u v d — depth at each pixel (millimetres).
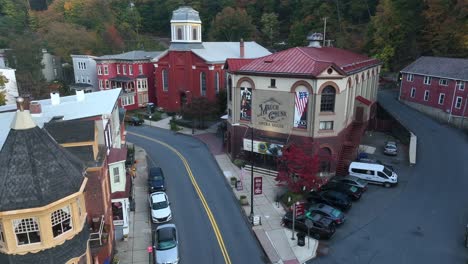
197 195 35375
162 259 24391
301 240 26641
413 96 60594
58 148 17094
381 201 33031
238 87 40844
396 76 75000
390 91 72750
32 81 75312
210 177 39750
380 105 58906
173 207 32906
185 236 28375
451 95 52094
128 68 73125
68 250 16141
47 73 88875
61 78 90688
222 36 103812
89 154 22297
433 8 65125
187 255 26062
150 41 112500
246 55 69125
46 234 15406
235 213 31969
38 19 108250
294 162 32906
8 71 62875
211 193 35844
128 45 105750
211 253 26344
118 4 121062
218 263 25234
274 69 38094
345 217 30516
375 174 36031
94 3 109125
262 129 40375
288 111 38125
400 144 47156
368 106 46031
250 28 102938
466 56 62281
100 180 22156
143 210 32531
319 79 35500
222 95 60531
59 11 108750
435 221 29609
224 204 33594
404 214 30750
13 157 15461
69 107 31875
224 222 30484
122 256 25734
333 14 93750
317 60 37562
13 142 15750
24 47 79062
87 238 17516
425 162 40438
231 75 41406
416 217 30250
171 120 62656
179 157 46125
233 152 43406
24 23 110000
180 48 65250
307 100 36906
